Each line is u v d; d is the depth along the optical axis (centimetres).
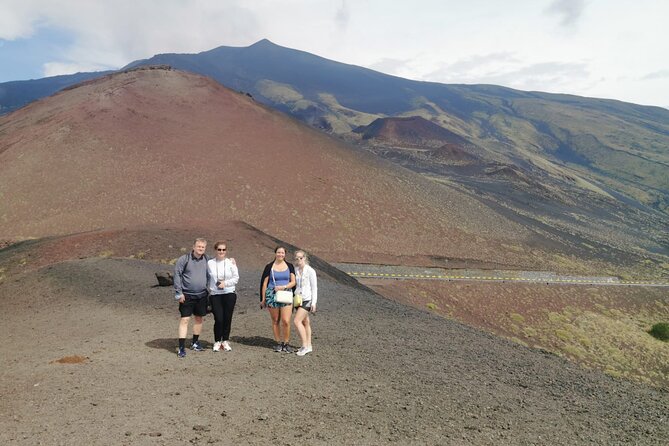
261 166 11856
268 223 9600
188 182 10300
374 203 12069
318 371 1038
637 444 849
